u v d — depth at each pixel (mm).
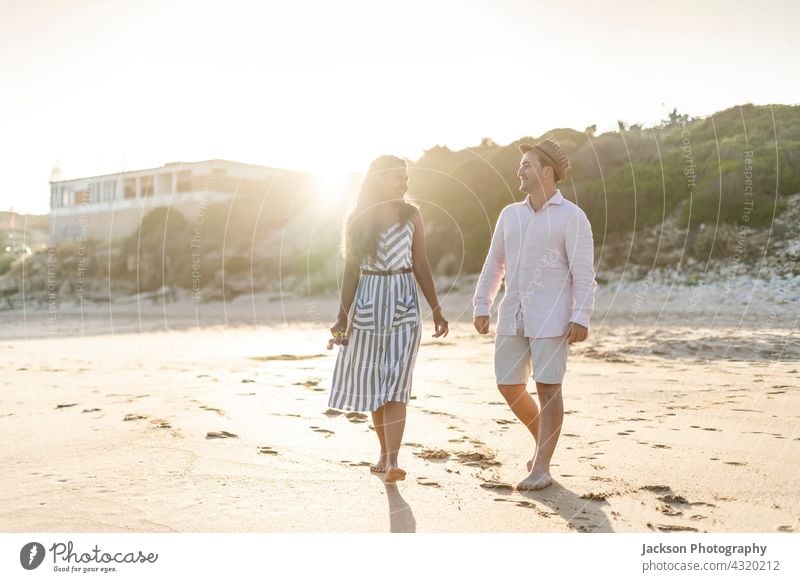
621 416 4203
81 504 2670
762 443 3477
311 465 3234
